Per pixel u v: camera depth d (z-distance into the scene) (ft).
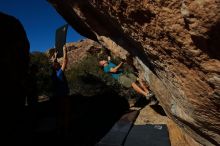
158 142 15.23
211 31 5.12
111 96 26.58
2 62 17.38
